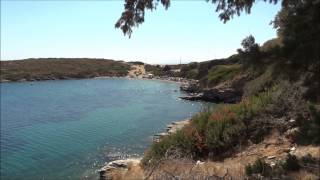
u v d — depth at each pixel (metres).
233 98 60.44
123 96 76.12
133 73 146.88
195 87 78.75
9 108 61.03
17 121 48.22
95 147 33.19
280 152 14.52
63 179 24.95
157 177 13.57
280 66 5.80
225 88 62.22
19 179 25.12
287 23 5.88
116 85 105.19
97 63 162.75
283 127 17.00
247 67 6.11
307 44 5.43
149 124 43.97
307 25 5.61
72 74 138.88
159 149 19.55
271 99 19.50
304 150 13.45
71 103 65.69
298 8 5.90
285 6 6.50
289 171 10.10
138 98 72.00
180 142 19.00
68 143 35.00
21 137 38.25
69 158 29.81
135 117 49.34
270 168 10.73
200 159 17.58
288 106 18.09
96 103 65.12
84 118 49.47
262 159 14.36
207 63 90.06
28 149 33.03
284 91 19.05
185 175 12.83
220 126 18.77
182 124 33.34
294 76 5.89
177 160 15.31
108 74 145.12
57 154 31.11
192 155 17.94
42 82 121.50
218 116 19.98
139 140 35.50
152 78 130.25
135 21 8.80
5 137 38.31
